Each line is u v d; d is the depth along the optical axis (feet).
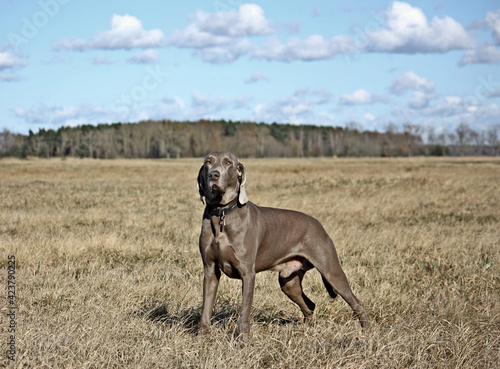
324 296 21.18
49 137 287.28
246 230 15.81
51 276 22.07
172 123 303.07
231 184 15.64
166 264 25.94
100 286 21.25
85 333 15.10
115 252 28.27
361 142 357.61
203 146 310.24
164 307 18.89
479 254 28.48
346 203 52.11
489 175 107.24
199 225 38.40
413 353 15.06
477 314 18.60
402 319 17.78
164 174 114.11
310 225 17.69
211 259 16.15
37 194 62.13
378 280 23.45
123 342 14.83
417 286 22.91
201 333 15.83
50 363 13.42
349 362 14.06
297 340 15.78
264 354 14.82
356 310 17.62
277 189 72.28
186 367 13.78
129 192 67.62
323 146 358.64
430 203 55.42
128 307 18.26
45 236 31.32
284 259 17.49
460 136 322.14
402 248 30.81
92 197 60.13
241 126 321.52
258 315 18.85
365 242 31.63
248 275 15.96
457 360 14.65
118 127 321.52
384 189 71.61
